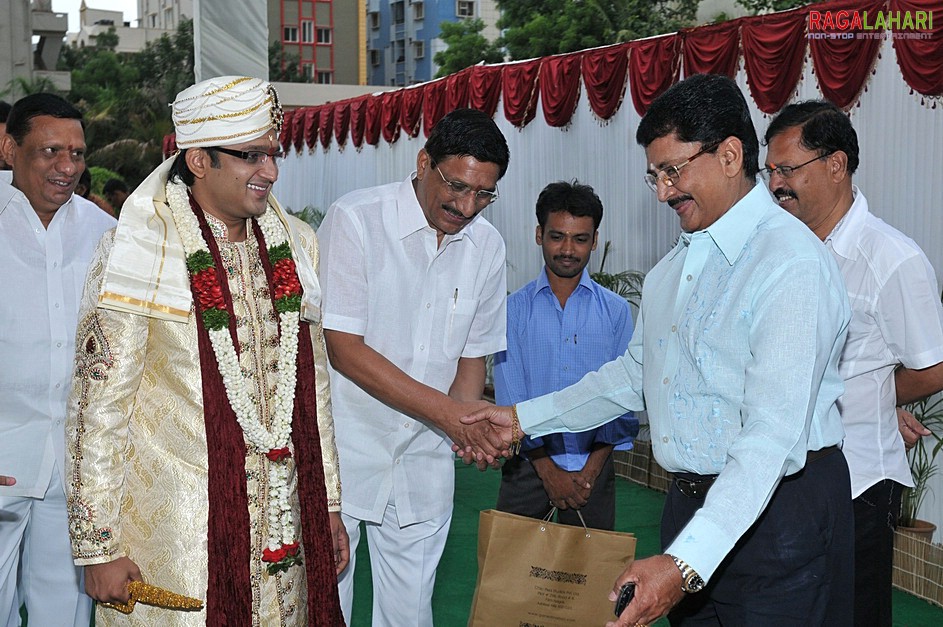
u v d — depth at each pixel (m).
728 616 2.21
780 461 1.87
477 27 28.55
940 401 4.45
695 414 2.16
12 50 23.12
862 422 2.85
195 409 2.22
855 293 2.83
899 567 4.59
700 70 5.57
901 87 4.52
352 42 48.94
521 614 2.85
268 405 2.36
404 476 3.08
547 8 20.92
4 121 3.70
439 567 4.92
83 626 3.38
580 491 3.56
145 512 2.23
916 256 2.78
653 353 2.30
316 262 2.59
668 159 2.11
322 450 2.60
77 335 2.21
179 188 2.30
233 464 2.23
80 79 41.22
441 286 3.03
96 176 29.75
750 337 2.03
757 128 5.35
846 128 2.82
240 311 2.33
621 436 3.59
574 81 6.80
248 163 2.23
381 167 10.42
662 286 2.32
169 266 2.20
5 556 3.18
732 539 1.81
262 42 7.46
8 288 3.12
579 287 3.70
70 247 3.25
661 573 1.78
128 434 2.22
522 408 2.79
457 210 2.78
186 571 2.20
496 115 7.86
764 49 5.12
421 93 9.03
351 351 2.92
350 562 3.11
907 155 4.51
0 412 3.14
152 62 43.16
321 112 12.05
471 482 6.72
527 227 7.66
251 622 2.27
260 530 2.33
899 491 2.89
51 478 3.20
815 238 2.11
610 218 6.75
